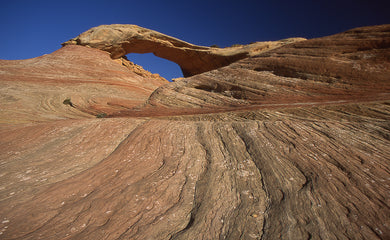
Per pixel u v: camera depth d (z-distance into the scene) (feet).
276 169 14.69
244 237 9.04
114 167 17.26
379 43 48.32
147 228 10.13
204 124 26.30
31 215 11.48
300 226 9.36
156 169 16.43
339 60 48.93
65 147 22.59
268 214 10.42
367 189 11.61
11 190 14.44
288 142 18.52
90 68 124.77
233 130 22.91
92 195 13.24
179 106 53.98
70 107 78.18
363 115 24.48
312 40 57.26
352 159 14.80
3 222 10.93
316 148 16.96
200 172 15.51
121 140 23.97
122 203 12.23
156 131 24.95
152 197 12.73
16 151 22.13
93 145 22.89
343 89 42.22
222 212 10.91
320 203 10.80
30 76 101.40
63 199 13.04
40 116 65.46
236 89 52.75
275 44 150.92
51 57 125.90
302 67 50.80
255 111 33.76
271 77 52.26
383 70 43.19
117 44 155.84
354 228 9.02
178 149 19.83
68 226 10.51
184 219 10.73
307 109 30.17
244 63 61.98
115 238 9.57
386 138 17.35
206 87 58.80
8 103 70.90
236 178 14.16
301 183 12.85
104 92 98.32
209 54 171.22
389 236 8.48
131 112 56.34
